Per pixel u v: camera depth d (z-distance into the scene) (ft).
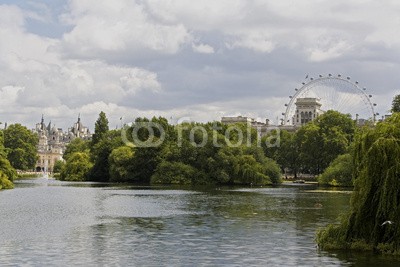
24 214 240.94
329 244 148.36
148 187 476.13
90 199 328.90
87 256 145.59
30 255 146.30
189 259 142.92
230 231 190.39
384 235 138.82
